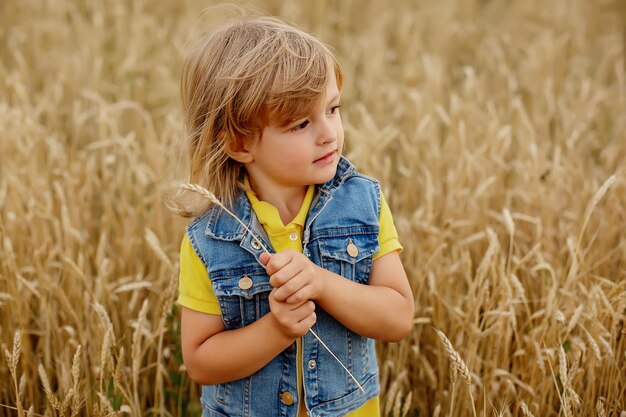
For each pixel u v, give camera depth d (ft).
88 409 8.18
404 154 13.37
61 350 8.97
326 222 6.12
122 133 15.66
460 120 13.92
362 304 5.88
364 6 23.71
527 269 9.73
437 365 9.24
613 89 16.96
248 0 22.39
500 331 8.32
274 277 5.46
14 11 22.08
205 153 6.00
